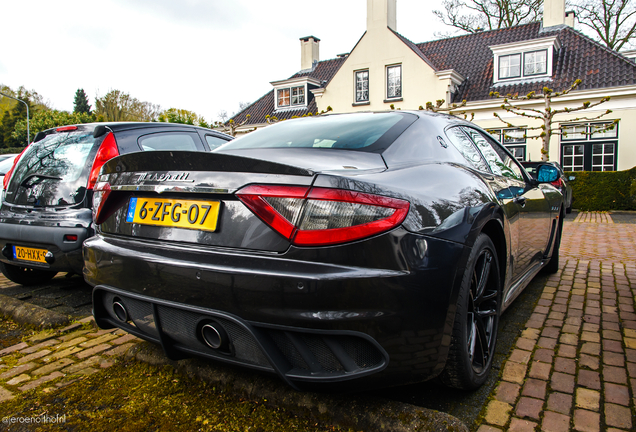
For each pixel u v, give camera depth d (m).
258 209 1.47
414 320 1.45
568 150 15.22
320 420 1.69
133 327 1.88
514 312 3.08
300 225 1.41
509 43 16.22
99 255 1.87
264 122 21.88
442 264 1.52
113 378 2.08
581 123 14.84
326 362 1.47
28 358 2.35
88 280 1.97
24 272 3.83
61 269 3.21
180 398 1.89
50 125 52.34
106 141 3.28
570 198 12.39
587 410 1.79
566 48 16.62
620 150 14.42
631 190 12.61
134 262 1.70
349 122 2.25
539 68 16.03
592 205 13.08
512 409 1.80
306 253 1.41
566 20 18.53
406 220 1.46
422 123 2.17
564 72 15.79
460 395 1.91
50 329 2.75
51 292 3.66
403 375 1.52
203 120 30.19
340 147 1.92
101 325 2.02
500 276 2.26
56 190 3.25
